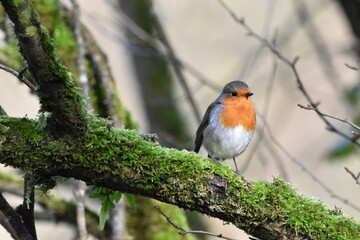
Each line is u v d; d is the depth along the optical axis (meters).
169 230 10.09
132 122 11.27
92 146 6.18
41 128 6.10
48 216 10.45
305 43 17.83
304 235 6.48
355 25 12.46
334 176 17.06
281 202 6.51
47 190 6.66
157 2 18.19
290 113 18.55
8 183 10.48
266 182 6.69
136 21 14.91
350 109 12.62
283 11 18.95
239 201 6.45
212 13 19.08
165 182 6.35
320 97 18.55
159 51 13.38
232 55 18.94
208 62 18.95
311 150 17.92
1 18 10.35
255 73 18.25
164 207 10.30
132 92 18.91
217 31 18.98
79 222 8.23
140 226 10.09
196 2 19.08
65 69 5.90
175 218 10.30
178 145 13.73
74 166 6.23
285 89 18.45
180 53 18.88
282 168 11.21
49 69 5.75
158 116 14.71
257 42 18.48
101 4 18.81
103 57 11.06
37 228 14.62
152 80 14.95
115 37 13.91
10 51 10.55
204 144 10.76
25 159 6.10
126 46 14.27
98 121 6.32
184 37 18.97
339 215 6.63
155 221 10.14
